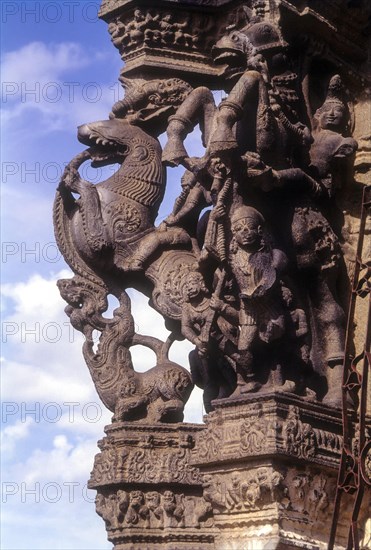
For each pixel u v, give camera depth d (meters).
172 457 16.48
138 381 16.86
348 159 16.61
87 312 16.98
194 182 16.97
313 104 16.64
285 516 14.61
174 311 16.55
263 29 15.61
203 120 15.98
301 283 15.96
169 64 17.33
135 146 17.36
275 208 15.84
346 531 15.30
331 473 15.09
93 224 16.91
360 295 15.07
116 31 17.50
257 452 14.51
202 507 16.45
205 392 16.20
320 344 15.95
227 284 15.06
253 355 14.95
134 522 16.44
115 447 16.61
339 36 16.70
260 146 15.30
